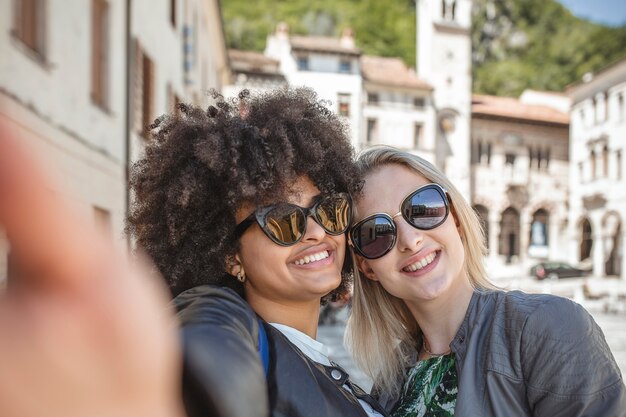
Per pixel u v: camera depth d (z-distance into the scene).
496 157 48.47
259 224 1.61
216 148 1.55
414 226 2.10
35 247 0.46
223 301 1.17
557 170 49.50
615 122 40.66
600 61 74.50
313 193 1.71
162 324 0.55
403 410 2.15
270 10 73.88
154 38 14.48
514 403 1.70
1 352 0.46
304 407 1.31
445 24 46.94
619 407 1.63
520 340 1.72
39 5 7.81
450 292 2.13
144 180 1.71
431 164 2.22
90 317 0.49
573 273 37.75
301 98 1.86
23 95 7.07
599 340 1.69
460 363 1.91
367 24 72.88
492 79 76.19
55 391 0.47
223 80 37.69
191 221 1.61
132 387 0.50
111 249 0.53
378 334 2.41
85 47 9.57
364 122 44.03
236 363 0.88
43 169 0.46
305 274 1.69
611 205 41.09
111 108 10.98
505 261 47.94
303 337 1.71
